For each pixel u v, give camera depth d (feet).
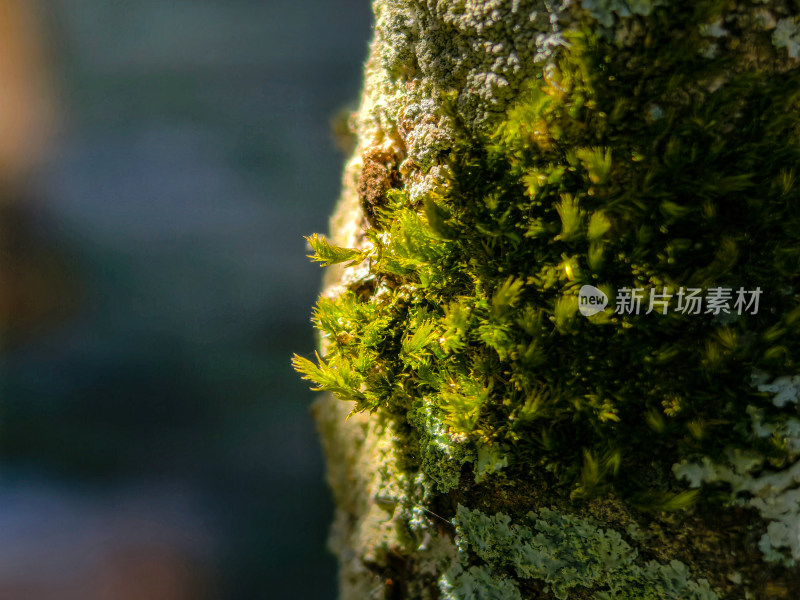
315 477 0.92
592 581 0.78
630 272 0.76
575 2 0.75
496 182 0.77
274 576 0.91
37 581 0.91
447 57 0.78
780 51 0.74
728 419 0.76
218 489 0.93
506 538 0.80
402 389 0.81
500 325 0.77
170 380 0.95
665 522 0.77
